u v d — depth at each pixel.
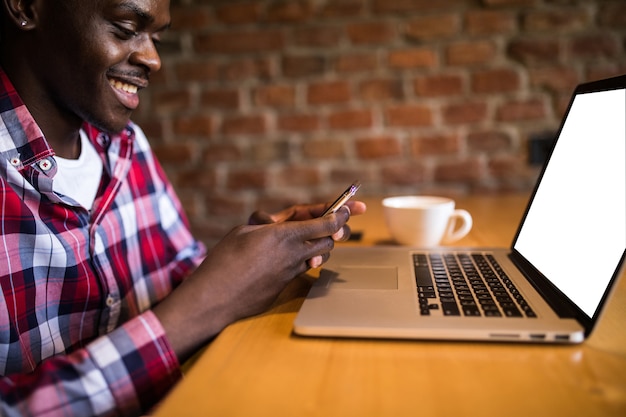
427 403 0.45
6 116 0.79
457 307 0.61
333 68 1.81
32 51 0.78
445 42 1.76
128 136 1.01
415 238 0.95
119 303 0.93
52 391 0.53
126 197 1.03
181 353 0.60
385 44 1.78
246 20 1.81
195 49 1.85
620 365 0.51
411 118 1.80
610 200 0.59
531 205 0.84
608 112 0.65
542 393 0.46
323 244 0.69
